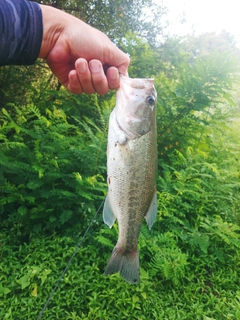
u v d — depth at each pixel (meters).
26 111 0.98
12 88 1.42
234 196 0.97
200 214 0.84
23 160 0.84
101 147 0.82
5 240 0.73
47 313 0.57
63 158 0.81
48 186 0.79
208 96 1.01
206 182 0.93
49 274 0.64
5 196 0.81
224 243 0.80
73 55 0.33
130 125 0.36
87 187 0.75
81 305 0.60
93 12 1.47
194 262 0.73
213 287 0.68
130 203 0.38
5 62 0.28
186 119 1.04
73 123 1.13
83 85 0.32
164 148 1.03
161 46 1.50
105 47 0.33
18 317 0.56
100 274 0.66
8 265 0.66
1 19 0.27
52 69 0.35
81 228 0.76
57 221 0.77
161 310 0.59
